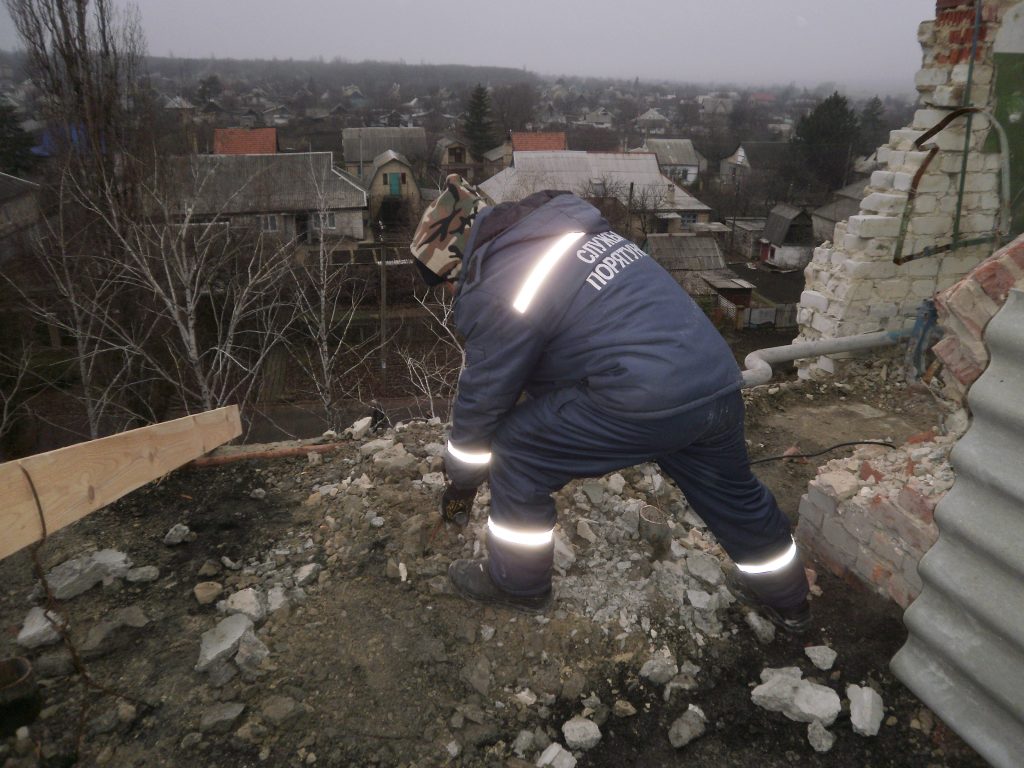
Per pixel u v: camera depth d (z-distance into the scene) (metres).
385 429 3.70
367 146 50.78
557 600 2.31
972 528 1.72
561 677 2.07
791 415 4.44
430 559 2.47
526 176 35.66
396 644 2.15
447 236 1.92
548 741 1.90
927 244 4.86
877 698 1.99
